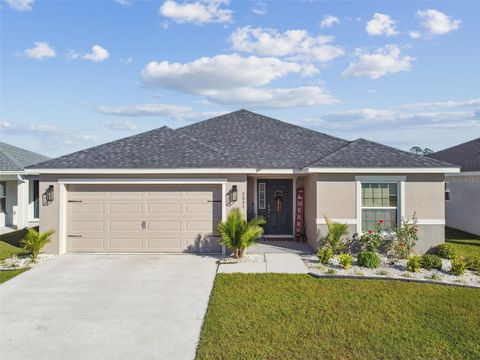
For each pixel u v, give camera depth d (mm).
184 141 15852
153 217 14023
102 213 14008
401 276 10820
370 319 7863
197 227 14039
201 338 7000
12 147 24172
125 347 6773
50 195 13812
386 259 12906
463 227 20203
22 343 6930
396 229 13336
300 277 10781
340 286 9984
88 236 13992
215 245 14023
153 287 10055
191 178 13953
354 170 13492
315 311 8266
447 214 22125
